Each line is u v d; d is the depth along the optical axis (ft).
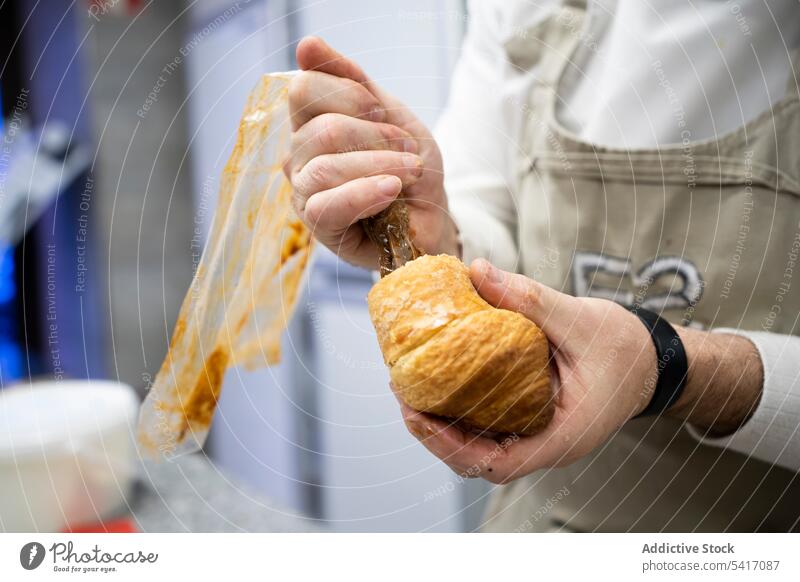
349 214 1.37
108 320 4.44
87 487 2.29
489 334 1.11
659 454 1.85
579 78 2.07
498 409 1.15
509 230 2.29
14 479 2.07
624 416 1.35
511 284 1.25
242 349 1.77
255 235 1.66
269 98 1.56
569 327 1.29
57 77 4.05
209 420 1.71
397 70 3.01
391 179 1.33
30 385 2.59
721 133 1.85
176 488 2.98
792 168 1.71
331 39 3.31
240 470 5.09
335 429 3.86
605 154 1.92
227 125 4.23
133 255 4.51
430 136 1.68
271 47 3.71
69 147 3.43
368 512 3.31
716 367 1.42
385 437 3.26
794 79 1.70
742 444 1.50
